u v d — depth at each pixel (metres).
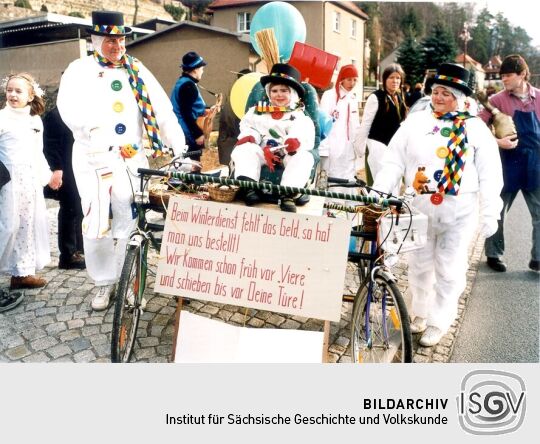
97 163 3.58
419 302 3.67
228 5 15.12
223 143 5.48
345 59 17.02
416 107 4.36
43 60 9.91
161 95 3.75
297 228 2.77
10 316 3.77
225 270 2.83
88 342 3.44
